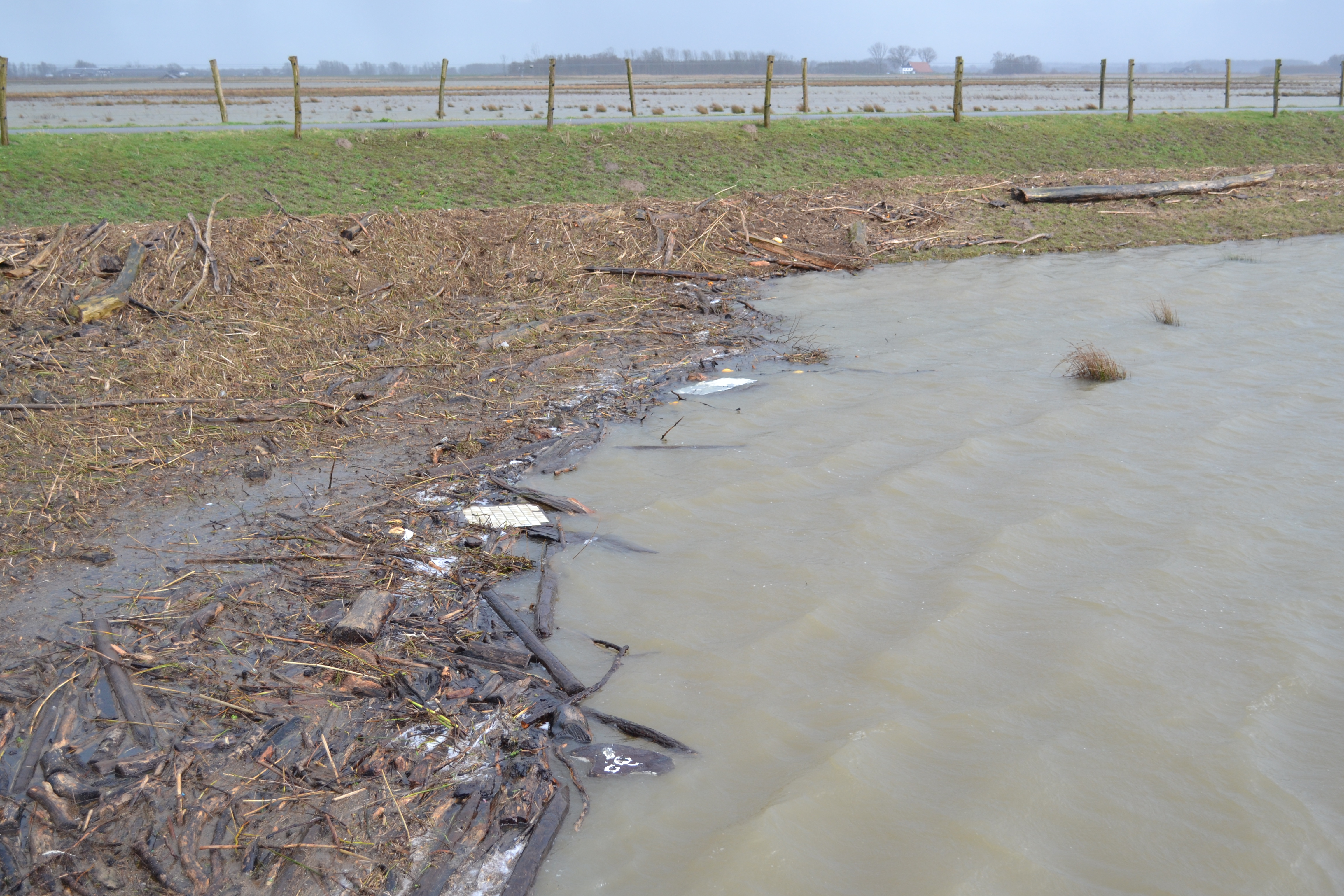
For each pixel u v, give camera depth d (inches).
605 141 952.9
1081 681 218.5
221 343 482.0
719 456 364.2
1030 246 776.9
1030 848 170.7
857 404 421.1
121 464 338.6
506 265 636.7
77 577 261.1
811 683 222.4
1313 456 345.1
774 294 643.5
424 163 860.6
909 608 253.1
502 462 359.3
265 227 618.2
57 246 560.1
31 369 432.1
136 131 938.1
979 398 422.3
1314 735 200.5
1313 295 588.7
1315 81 3427.7
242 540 285.7
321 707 210.4
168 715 204.2
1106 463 344.2
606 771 195.2
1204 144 1120.8
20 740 195.3
